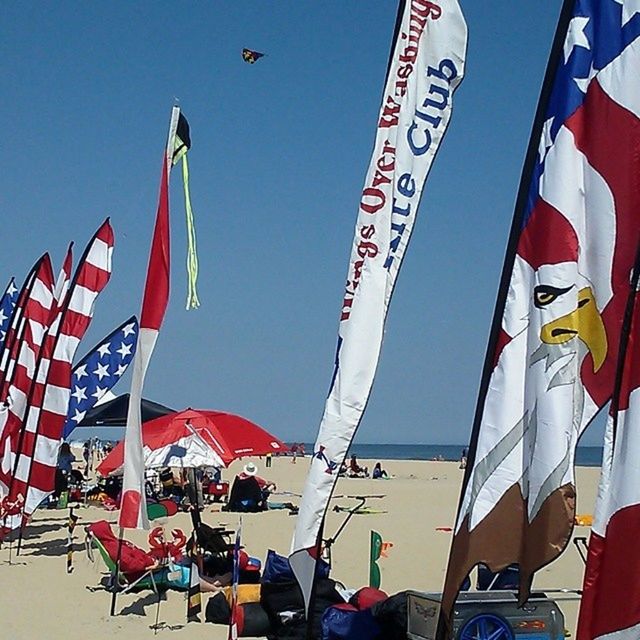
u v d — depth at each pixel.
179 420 11.98
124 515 10.12
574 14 5.67
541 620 7.34
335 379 7.50
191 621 9.95
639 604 4.80
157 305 10.19
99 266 14.91
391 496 28.64
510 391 5.62
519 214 5.76
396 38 7.62
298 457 62.94
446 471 54.28
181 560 11.80
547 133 5.68
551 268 5.50
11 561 13.96
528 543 5.37
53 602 10.95
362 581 12.54
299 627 9.04
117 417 20.03
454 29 7.54
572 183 5.55
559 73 5.69
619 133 5.46
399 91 7.59
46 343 14.79
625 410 4.95
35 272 15.49
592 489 30.92
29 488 14.47
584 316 5.46
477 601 7.30
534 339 5.50
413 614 7.86
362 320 7.50
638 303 4.98
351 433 7.44
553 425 5.33
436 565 13.98
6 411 15.09
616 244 5.42
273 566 9.69
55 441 14.63
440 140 7.55
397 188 7.55
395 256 7.54
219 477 24.64
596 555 4.99
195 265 10.41
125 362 18.64
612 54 5.54
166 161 10.36
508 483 5.53
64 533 17.12
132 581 11.39
